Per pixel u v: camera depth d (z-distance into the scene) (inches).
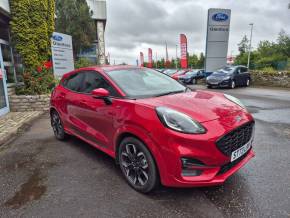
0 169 138.9
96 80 142.0
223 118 102.3
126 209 97.6
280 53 1318.9
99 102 129.2
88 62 764.6
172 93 131.7
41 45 329.1
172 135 91.7
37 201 105.1
